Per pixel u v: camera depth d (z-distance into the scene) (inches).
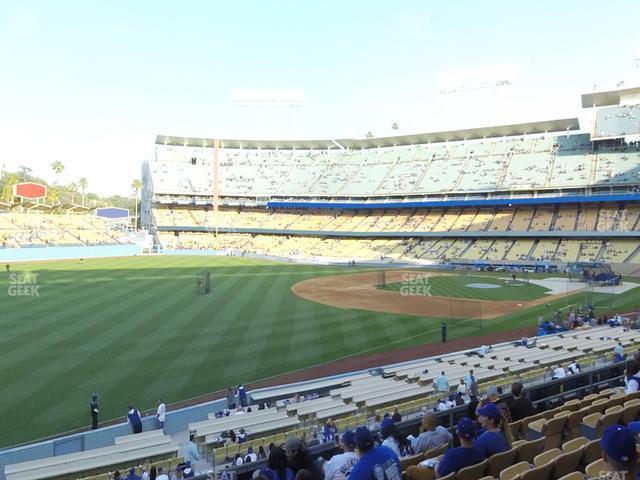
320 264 2974.9
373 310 1525.6
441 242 3078.2
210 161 4175.7
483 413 285.9
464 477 248.2
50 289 1734.7
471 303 1659.7
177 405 768.3
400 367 887.7
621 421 355.3
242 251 3427.7
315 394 757.9
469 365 829.8
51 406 747.4
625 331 1072.2
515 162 3211.1
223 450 531.2
